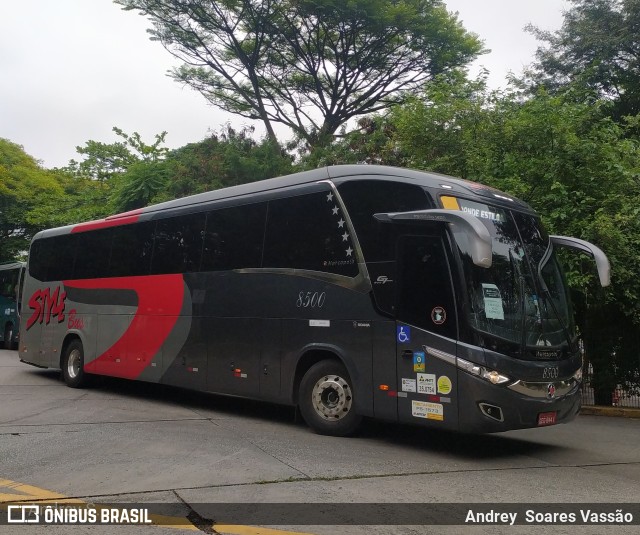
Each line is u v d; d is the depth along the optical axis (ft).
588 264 37.88
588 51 69.87
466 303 24.90
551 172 40.83
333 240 29.32
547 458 26.48
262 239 32.63
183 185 76.28
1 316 83.30
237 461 23.09
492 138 43.91
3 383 46.83
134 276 40.88
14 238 108.88
